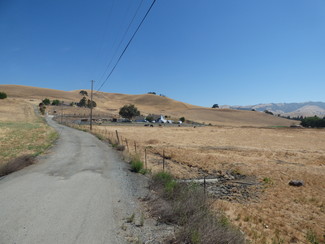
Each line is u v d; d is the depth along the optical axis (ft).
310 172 56.65
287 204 35.27
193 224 17.01
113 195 25.93
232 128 263.29
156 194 26.96
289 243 23.09
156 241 15.81
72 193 25.86
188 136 155.53
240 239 16.97
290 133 208.64
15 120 199.00
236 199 37.19
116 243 15.35
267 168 60.54
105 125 236.22
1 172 34.99
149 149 86.22
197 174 52.37
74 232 16.60
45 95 549.95
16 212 19.90
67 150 61.77
